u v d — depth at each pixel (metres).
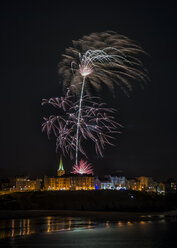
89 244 72.44
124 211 170.75
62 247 69.12
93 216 136.38
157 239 79.44
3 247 68.38
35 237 80.50
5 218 126.12
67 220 119.19
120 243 74.38
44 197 192.00
